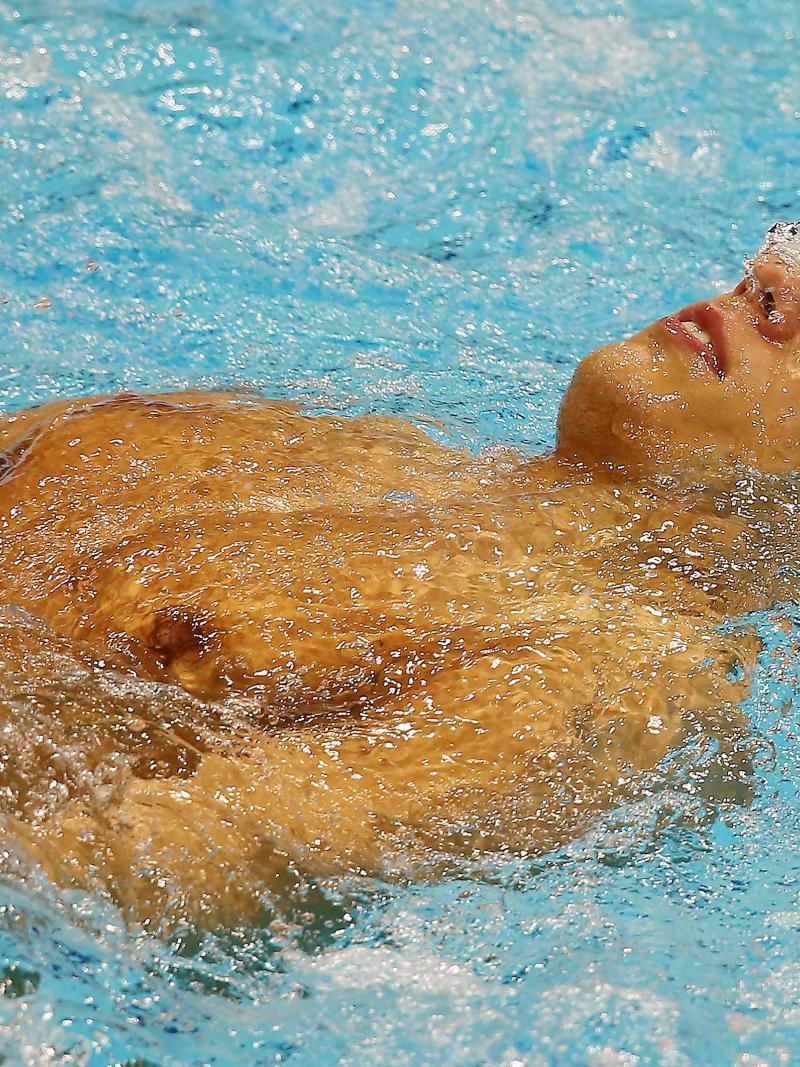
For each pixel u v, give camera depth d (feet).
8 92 34.94
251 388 27.12
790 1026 14.99
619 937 16.01
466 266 32.22
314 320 29.89
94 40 37.14
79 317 28.94
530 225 33.63
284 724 17.57
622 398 22.27
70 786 16.10
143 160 33.86
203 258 31.12
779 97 38.70
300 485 21.91
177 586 18.90
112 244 31.01
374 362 28.66
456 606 19.19
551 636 18.90
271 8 39.32
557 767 17.56
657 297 31.73
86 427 22.79
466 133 36.35
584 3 41.37
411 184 34.73
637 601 19.86
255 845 16.16
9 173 32.55
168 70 36.60
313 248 32.12
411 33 39.09
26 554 19.86
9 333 28.22
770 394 22.02
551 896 16.44
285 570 19.21
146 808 16.07
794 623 20.08
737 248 33.45
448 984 15.28
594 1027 14.80
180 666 18.17
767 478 22.09
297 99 36.37
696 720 18.47
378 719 17.69
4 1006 14.10
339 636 18.44
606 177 35.40
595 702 18.21
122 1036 14.12
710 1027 14.90
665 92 38.27
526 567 20.20
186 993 14.87
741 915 16.42
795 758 18.31
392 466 23.13
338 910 15.97
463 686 18.06
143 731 16.92
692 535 21.16
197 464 22.04
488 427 26.27
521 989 15.24
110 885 15.48
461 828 16.88
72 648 18.28
